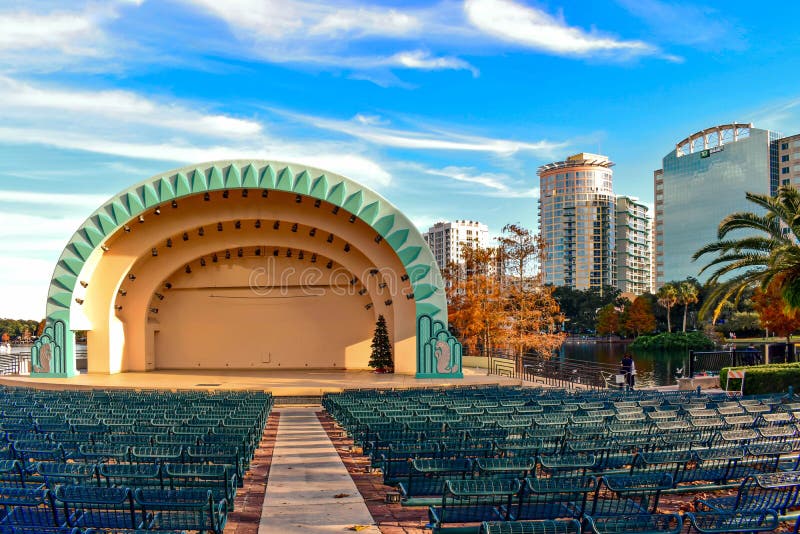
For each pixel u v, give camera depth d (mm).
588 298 110875
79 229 29469
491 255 45719
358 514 8742
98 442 10672
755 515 6734
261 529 8102
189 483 8266
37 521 7156
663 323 96562
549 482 7035
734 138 126438
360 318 34625
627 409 14234
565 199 165250
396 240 29938
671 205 136000
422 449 9312
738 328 74250
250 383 26750
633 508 7457
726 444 9867
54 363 29266
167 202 30625
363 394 20141
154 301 34000
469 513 7266
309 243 33500
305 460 12375
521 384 27969
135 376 29922
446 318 29656
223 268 34625
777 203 22781
